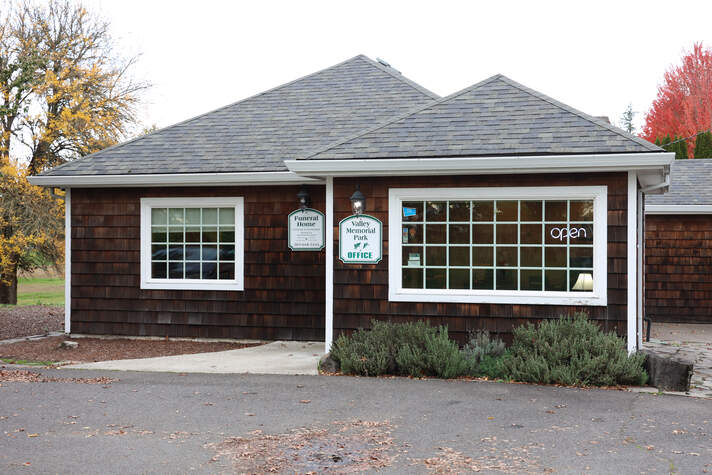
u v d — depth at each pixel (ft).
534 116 30.68
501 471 15.92
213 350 35.12
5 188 63.46
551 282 29.14
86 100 67.67
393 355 27.94
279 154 37.42
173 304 38.32
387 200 30.60
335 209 31.09
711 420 20.61
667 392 24.64
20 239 62.69
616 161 27.09
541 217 29.35
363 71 46.03
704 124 108.68
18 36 67.36
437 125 31.37
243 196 37.50
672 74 116.67
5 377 27.40
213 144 39.65
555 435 18.92
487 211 29.94
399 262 30.48
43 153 67.87
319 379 26.99
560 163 27.63
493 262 29.78
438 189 30.04
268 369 29.19
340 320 30.96
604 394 24.17
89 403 22.85
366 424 20.07
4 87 52.49
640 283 35.32
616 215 28.17
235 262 37.68
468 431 19.31
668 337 43.37
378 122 39.63
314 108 42.52
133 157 39.29
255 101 44.55
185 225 38.45
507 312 29.30
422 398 23.47
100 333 39.14
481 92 33.30
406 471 15.93
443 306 29.99
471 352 28.07
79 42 70.08
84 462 16.58
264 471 15.97
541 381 26.00
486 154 28.48
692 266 52.31
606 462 16.56
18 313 58.54
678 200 51.88
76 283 39.45
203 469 16.10
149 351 34.76
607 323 28.14
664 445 17.97
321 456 17.04
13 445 17.98
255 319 37.45
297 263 37.04
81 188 39.24
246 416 21.07
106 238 39.01
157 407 22.27
